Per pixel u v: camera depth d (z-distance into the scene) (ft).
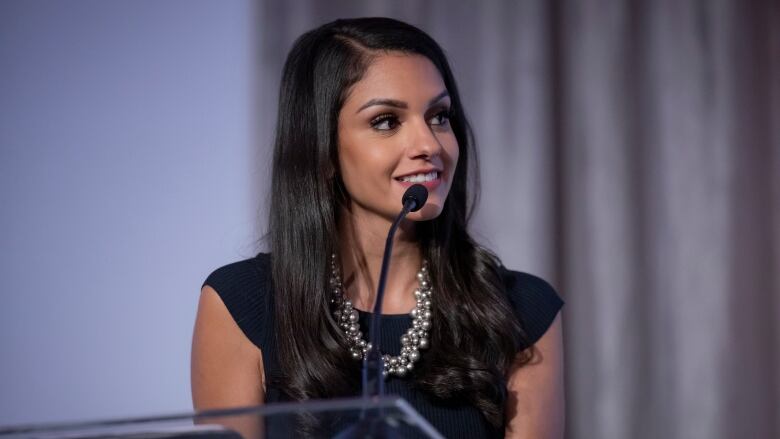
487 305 16.96
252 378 17.13
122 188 28.17
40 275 27.73
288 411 10.63
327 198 17.06
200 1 29.14
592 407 32.01
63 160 27.96
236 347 17.26
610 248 32.09
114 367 27.81
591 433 32.07
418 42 16.78
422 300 17.04
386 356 16.60
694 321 32.17
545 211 31.68
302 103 17.13
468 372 16.25
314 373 16.22
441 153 16.42
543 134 31.76
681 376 32.07
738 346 32.19
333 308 16.97
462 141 17.84
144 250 28.09
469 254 17.58
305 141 17.12
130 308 27.96
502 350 16.87
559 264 32.04
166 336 28.02
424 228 17.31
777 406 32.19
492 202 31.63
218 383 17.25
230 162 28.84
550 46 32.09
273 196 17.66
